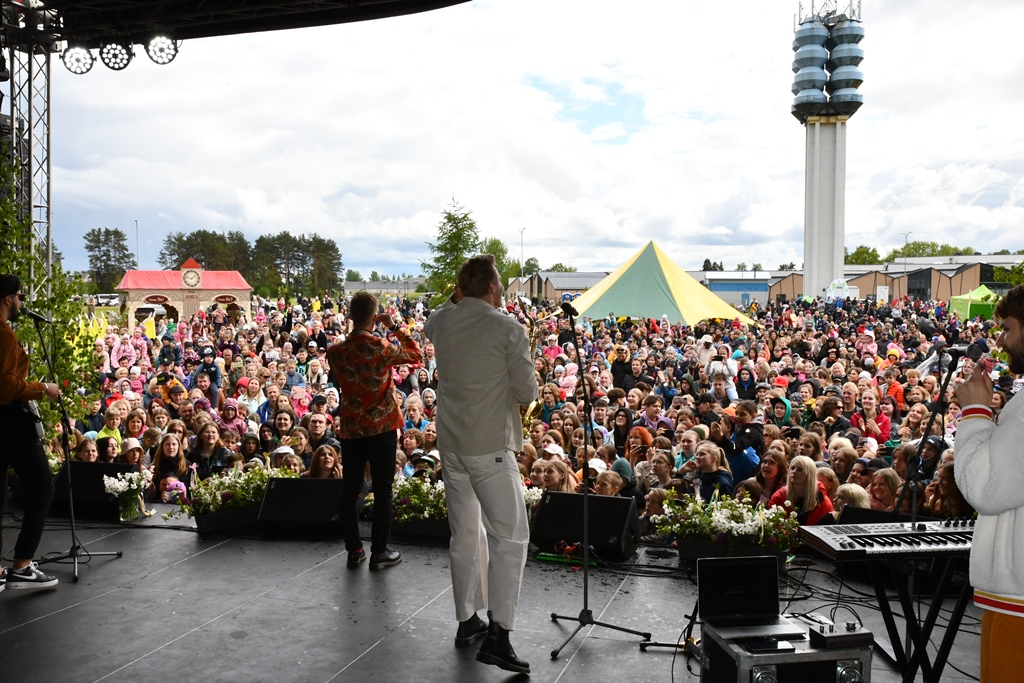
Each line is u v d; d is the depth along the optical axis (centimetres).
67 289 643
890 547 272
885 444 809
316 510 536
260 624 393
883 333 2202
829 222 7538
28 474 439
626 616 402
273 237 9475
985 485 214
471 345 348
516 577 342
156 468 662
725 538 458
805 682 279
